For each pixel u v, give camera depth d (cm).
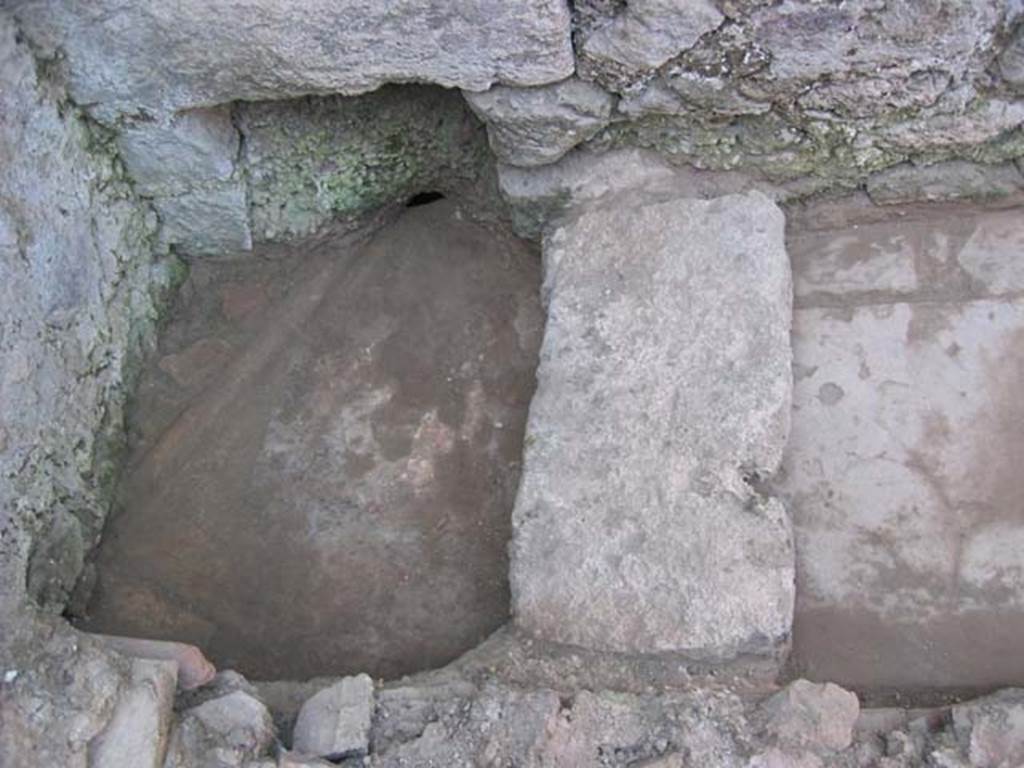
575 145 279
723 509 248
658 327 266
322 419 300
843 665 253
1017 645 252
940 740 227
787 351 261
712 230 273
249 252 312
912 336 279
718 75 258
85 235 270
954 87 259
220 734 229
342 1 239
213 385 305
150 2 242
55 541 263
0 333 241
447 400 300
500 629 260
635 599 243
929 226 291
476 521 286
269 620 279
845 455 271
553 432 260
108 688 222
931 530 262
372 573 282
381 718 235
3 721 218
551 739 226
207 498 293
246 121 282
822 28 246
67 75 257
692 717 228
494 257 313
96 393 281
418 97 285
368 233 317
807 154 278
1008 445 267
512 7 240
